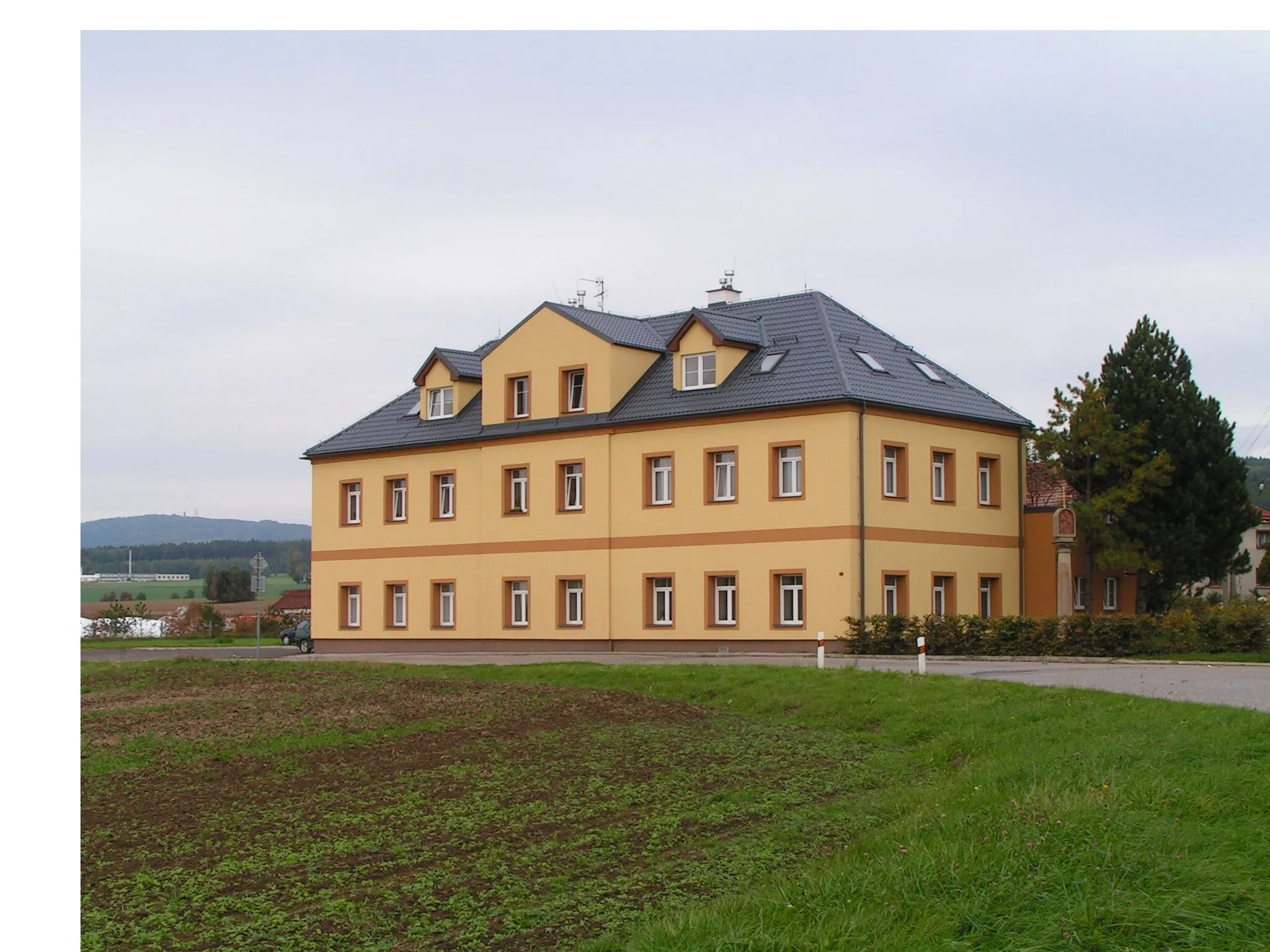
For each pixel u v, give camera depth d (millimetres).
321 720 23484
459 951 10883
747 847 14227
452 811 16062
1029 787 14469
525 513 48031
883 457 41500
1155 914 9820
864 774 19000
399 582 52281
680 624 43562
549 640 47062
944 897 10641
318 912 11945
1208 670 29812
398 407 55188
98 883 12898
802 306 46250
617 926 11328
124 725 22906
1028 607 46688
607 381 45906
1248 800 12703
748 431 42312
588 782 18000
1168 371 46875
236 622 68875
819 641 30375
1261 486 81312
